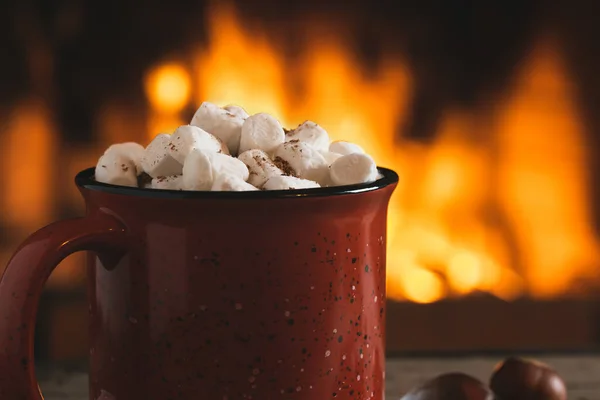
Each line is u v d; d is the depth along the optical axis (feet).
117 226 1.20
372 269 1.25
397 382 1.81
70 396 1.74
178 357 1.20
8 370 1.18
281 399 1.20
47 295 3.22
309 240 1.19
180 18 3.40
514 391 1.69
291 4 3.45
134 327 1.21
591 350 2.00
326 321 1.21
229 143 1.32
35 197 3.41
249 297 1.18
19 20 3.34
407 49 3.50
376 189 1.22
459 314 3.37
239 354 1.19
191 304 1.19
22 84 3.37
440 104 3.53
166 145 1.25
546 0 3.47
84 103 3.40
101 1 3.35
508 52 3.51
